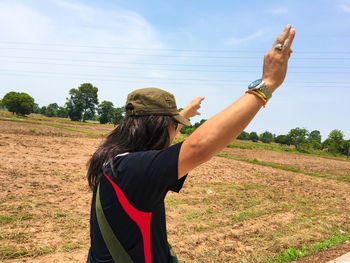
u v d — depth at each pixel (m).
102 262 0.86
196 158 0.72
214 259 4.03
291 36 0.76
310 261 4.03
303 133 59.12
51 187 7.26
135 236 0.82
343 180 15.38
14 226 4.60
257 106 0.74
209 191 8.72
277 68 0.75
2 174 8.00
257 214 6.71
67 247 4.03
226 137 0.71
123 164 0.81
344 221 6.57
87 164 0.93
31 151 13.05
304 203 8.35
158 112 0.89
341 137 60.91
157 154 0.77
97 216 0.86
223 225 5.70
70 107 107.44
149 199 0.78
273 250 4.48
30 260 3.60
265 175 14.14
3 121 37.81
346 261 3.96
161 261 0.89
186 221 5.78
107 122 120.25
